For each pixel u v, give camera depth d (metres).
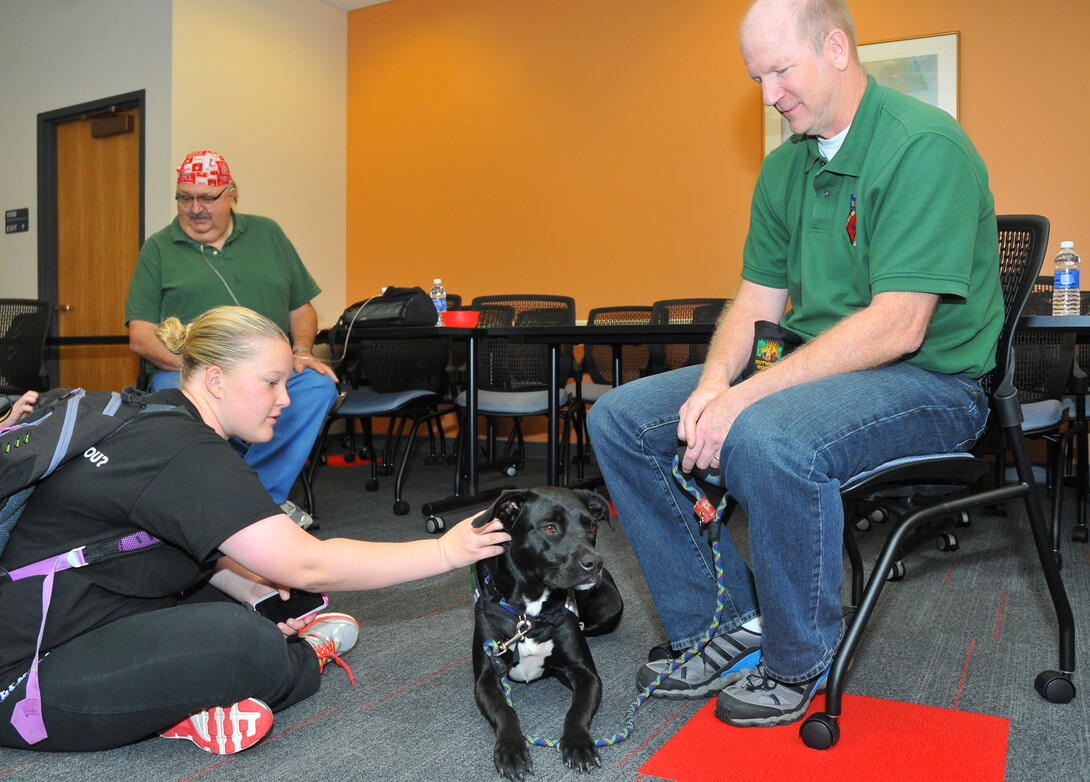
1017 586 2.29
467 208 6.27
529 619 1.42
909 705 1.46
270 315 3.03
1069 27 4.50
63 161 6.05
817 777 1.20
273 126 6.12
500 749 1.24
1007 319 1.51
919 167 1.35
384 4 6.56
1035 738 1.32
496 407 3.76
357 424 6.66
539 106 5.97
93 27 5.72
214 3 5.64
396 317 3.59
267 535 1.23
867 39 4.95
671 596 1.58
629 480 1.55
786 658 1.32
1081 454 3.02
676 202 5.52
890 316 1.34
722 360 1.59
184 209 2.90
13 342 4.35
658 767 1.24
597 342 3.25
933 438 1.40
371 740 1.36
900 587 2.29
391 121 6.57
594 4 5.75
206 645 1.26
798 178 1.65
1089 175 4.47
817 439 1.25
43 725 1.25
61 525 1.26
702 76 5.41
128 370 5.89
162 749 1.34
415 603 2.18
